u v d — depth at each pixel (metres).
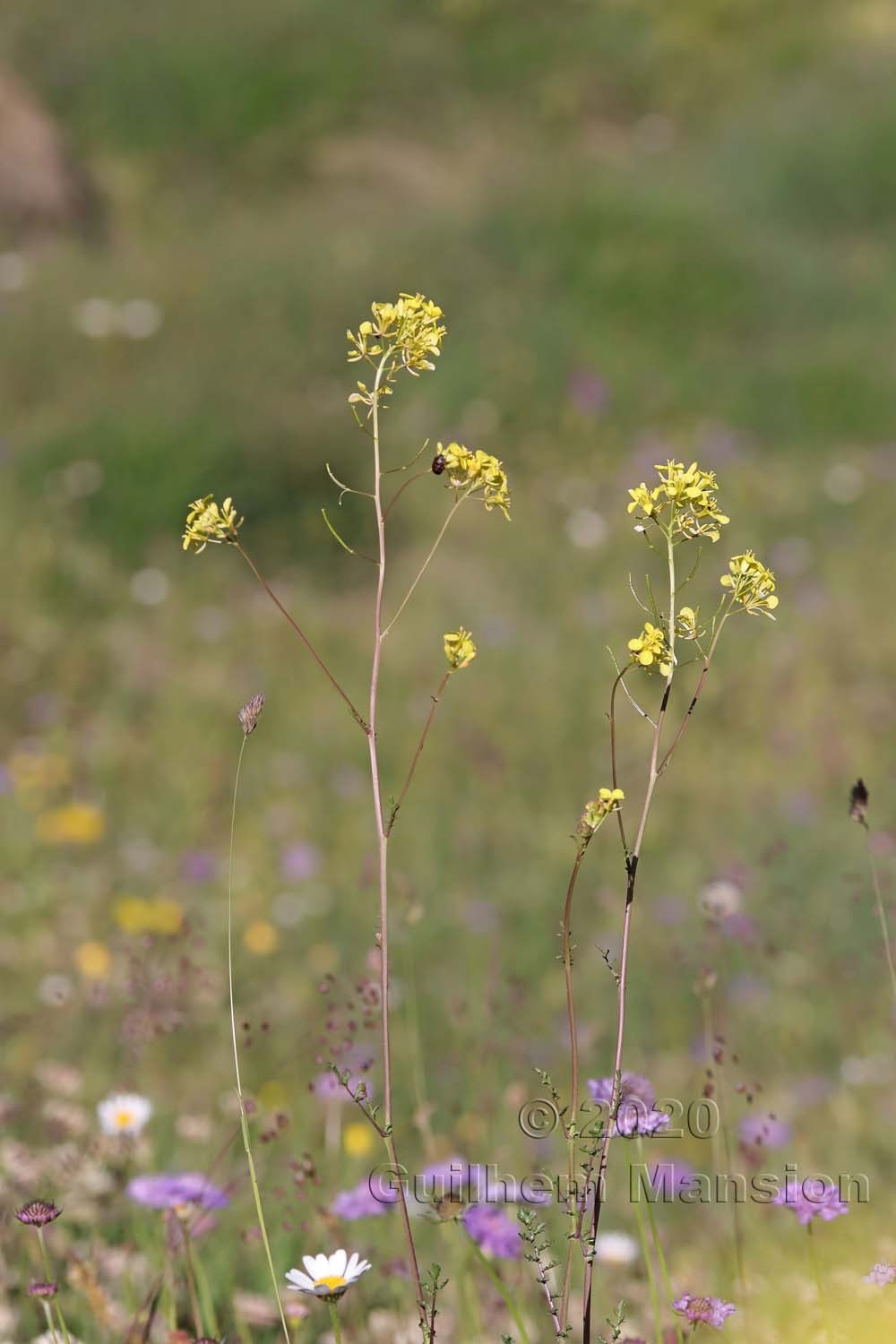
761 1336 2.32
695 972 4.65
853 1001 4.64
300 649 8.42
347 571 9.69
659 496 1.86
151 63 18.14
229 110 17.95
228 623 8.52
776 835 6.05
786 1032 4.48
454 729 7.54
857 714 7.54
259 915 5.49
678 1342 2.06
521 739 7.48
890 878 5.14
